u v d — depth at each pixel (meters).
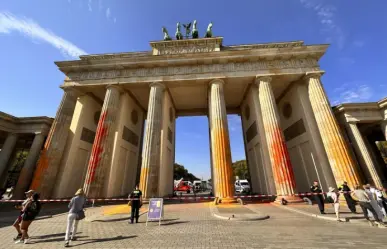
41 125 32.03
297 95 27.62
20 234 9.05
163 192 27.31
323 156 23.33
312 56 26.58
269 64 26.98
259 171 27.77
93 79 28.30
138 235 9.30
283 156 21.44
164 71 28.09
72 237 8.73
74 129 28.17
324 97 23.95
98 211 17.42
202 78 27.12
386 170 32.03
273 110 23.98
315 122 25.16
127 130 31.27
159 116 25.64
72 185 26.55
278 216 13.55
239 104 38.00
